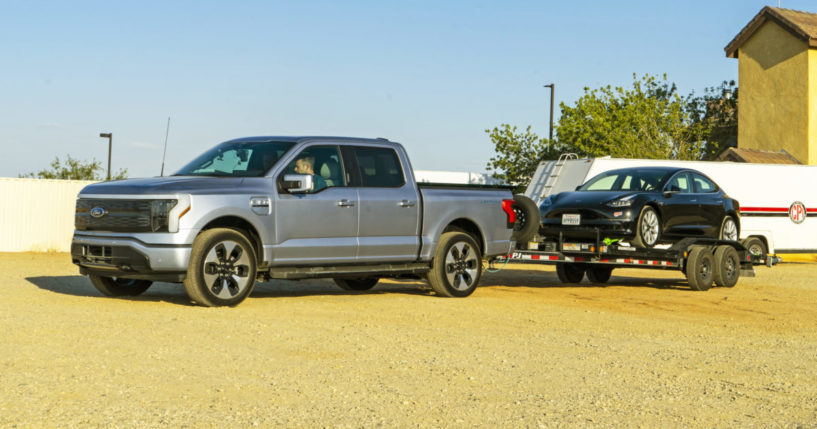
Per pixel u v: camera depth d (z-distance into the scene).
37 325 7.82
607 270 15.99
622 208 13.55
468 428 4.90
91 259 9.68
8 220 24.98
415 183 11.42
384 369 6.47
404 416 5.12
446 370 6.51
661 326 9.51
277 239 10.00
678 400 5.78
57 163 42.62
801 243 21.64
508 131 33.84
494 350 7.46
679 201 14.52
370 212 10.78
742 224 20.73
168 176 10.21
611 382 6.30
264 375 6.12
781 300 12.69
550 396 5.77
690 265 13.90
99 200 9.66
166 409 5.07
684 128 35.69
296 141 10.55
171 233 9.20
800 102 32.59
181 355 6.70
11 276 13.99
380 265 11.04
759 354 7.74
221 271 9.52
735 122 39.69
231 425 4.79
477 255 11.96
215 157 10.67
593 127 34.34
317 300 10.79
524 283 15.31
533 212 13.20
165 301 10.02
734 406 5.64
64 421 4.75
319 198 10.35
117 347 6.91
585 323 9.52
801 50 32.53
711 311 11.12
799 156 32.62
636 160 19.81
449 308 10.34
